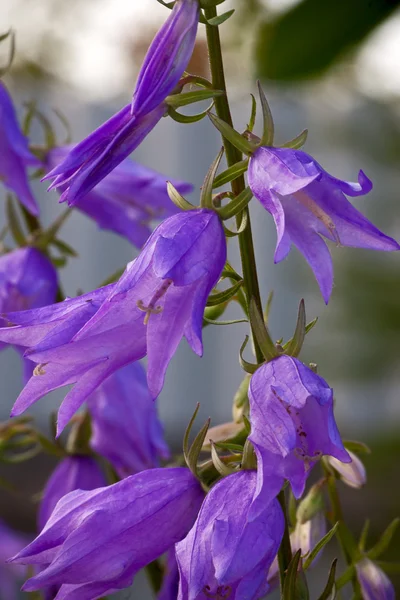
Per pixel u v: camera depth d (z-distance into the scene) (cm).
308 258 31
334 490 36
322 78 36
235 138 31
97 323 31
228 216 31
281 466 30
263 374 31
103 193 41
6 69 39
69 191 32
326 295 31
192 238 31
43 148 42
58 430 31
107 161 32
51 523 32
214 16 32
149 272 31
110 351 31
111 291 31
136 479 32
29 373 41
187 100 32
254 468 31
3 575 50
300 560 32
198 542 30
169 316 31
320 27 35
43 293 41
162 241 31
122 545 32
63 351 31
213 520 31
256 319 31
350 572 36
